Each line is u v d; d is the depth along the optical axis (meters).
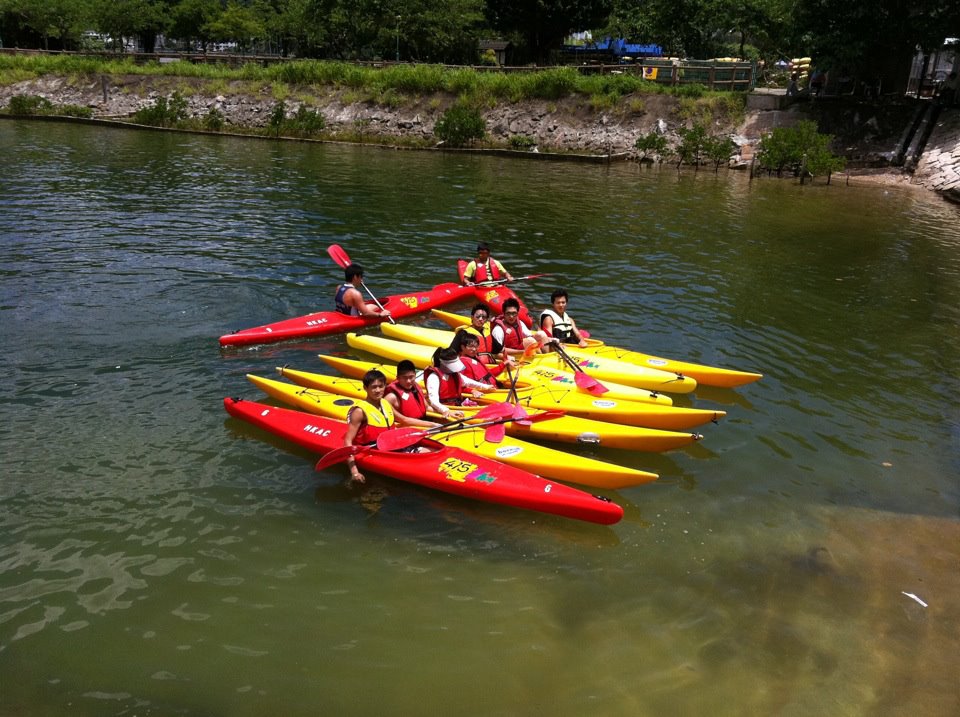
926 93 29.95
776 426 8.00
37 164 22.12
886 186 23.81
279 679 4.66
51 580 5.38
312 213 17.22
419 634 5.04
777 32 29.41
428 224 16.67
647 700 4.59
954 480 7.13
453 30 41.12
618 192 21.64
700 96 29.47
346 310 10.41
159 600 5.25
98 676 4.63
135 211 16.61
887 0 25.88
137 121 33.16
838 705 4.60
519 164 26.86
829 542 6.15
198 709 4.44
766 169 25.95
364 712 4.45
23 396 7.93
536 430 7.39
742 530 6.26
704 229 17.12
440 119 30.47
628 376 8.57
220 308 10.77
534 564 5.77
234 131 32.31
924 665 4.94
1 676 4.61
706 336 10.46
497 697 4.58
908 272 14.05
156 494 6.41
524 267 13.58
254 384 8.44
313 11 40.97
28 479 6.52
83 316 10.22
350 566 5.66
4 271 11.95
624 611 5.31
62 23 45.69
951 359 9.98
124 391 8.17
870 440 7.79
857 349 10.22
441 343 9.80
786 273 13.74
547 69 32.69
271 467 6.91
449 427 7.11
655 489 6.81
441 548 5.90
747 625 5.23
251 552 5.77
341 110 32.78
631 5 42.75
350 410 6.78
